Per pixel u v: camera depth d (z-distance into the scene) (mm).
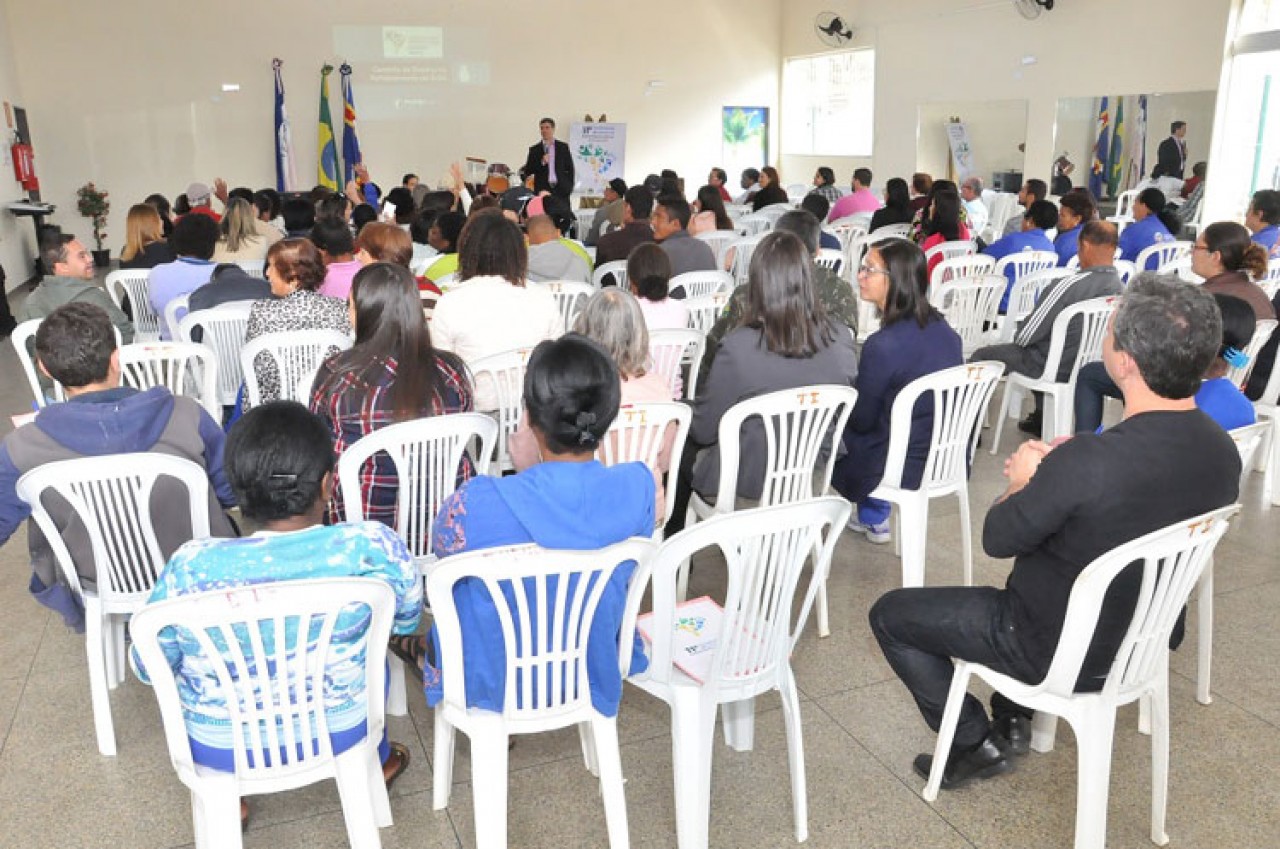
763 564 1814
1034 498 1703
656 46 13141
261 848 1973
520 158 12867
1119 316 1714
